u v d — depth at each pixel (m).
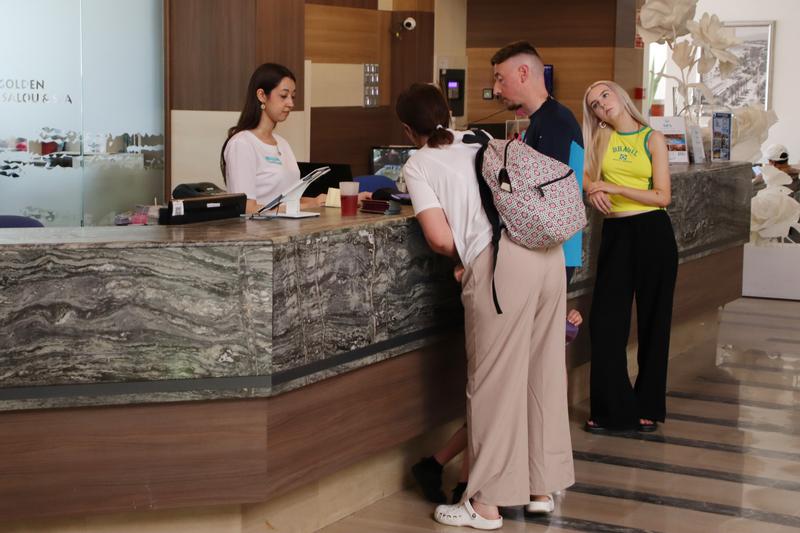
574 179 4.10
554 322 4.35
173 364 3.58
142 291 3.53
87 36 6.47
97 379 3.54
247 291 3.60
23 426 3.55
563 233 4.02
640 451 5.39
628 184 5.57
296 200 4.30
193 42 6.66
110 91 6.58
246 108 5.20
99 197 6.63
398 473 4.75
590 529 4.32
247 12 6.56
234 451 3.70
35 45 6.35
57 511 3.61
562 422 4.45
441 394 4.73
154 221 4.40
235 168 5.09
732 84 15.91
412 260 4.40
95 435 3.59
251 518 3.91
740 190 8.01
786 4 15.62
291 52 6.84
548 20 9.30
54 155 6.48
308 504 4.19
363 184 6.26
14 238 3.58
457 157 4.17
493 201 4.07
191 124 6.73
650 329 5.68
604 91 5.53
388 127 8.59
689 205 7.07
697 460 5.26
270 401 3.71
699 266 7.49
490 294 4.12
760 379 6.91
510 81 4.52
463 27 9.52
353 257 4.05
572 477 4.53
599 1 9.11
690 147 7.87
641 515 4.49
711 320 8.21
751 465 5.20
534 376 4.39
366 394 4.23
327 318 3.93
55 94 6.43
